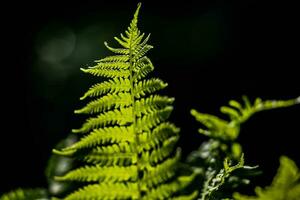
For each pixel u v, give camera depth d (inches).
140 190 58.9
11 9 625.3
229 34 548.1
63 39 618.2
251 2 550.3
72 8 624.1
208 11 572.7
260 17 540.4
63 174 109.3
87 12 623.5
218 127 97.1
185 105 502.3
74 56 597.3
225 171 69.4
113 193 58.6
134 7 606.5
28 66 601.0
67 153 58.8
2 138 527.2
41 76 582.2
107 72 62.7
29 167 460.8
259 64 522.3
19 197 95.3
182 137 334.3
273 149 288.7
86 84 556.1
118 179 58.9
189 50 549.3
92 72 62.8
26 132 536.4
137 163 59.2
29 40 623.5
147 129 60.0
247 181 78.7
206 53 544.4
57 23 631.8
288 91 498.3
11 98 568.4
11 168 447.5
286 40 522.9
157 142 59.2
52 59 598.9
